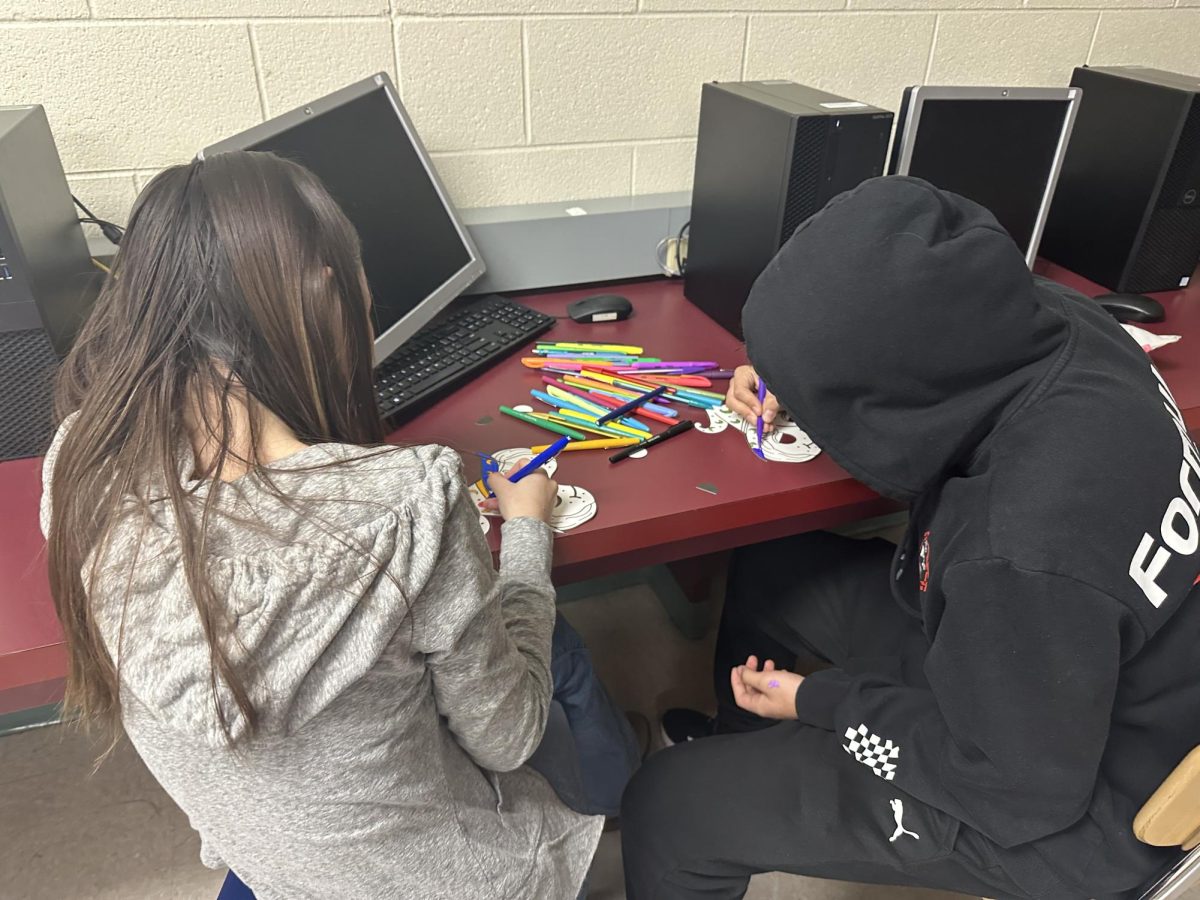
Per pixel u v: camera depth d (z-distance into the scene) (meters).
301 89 1.22
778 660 1.32
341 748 0.57
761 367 0.73
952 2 1.51
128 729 0.58
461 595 0.56
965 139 1.22
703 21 1.38
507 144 1.37
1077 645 0.61
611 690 1.57
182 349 0.54
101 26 1.09
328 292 0.57
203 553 0.49
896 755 0.81
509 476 0.89
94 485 0.53
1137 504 0.62
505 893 0.71
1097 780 0.72
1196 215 1.38
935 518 0.72
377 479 0.54
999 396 0.67
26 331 0.88
